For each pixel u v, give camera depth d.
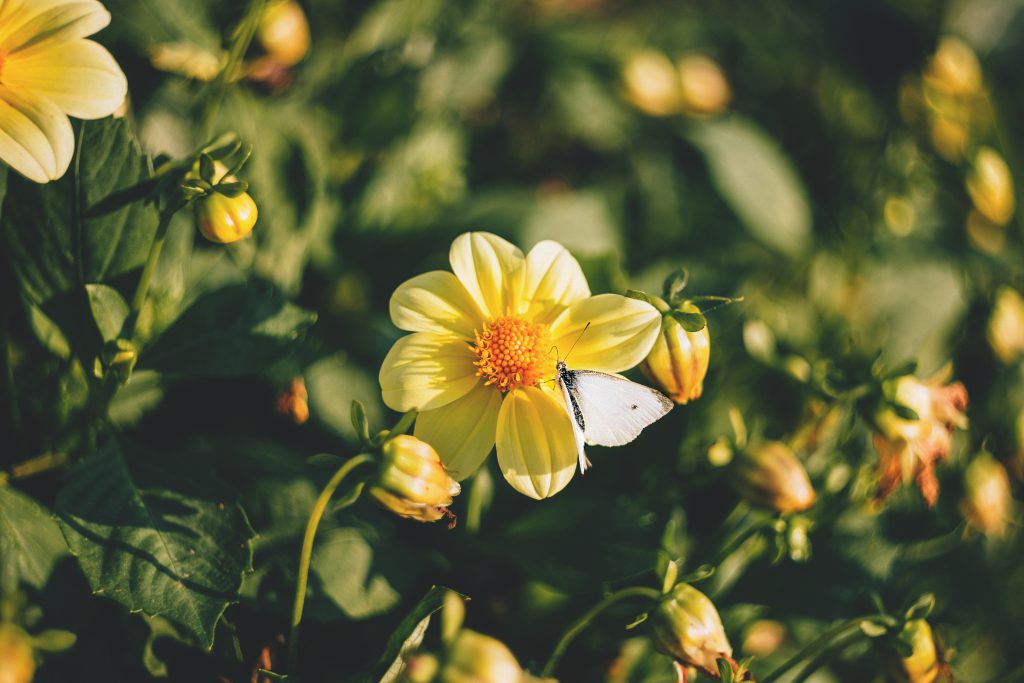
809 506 0.45
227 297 0.43
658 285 0.53
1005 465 0.55
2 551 0.42
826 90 0.69
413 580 0.45
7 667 0.37
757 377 0.53
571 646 0.46
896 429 0.45
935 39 0.70
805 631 0.48
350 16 0.54
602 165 0.62
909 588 0.49
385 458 0.40
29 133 0.40
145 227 0.42
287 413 0.47
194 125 0.48
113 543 0.41
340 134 0.54
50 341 0.43
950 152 0.61
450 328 0.42
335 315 0.52
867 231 0.62
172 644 0.43
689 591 0.42
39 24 0.41
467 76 0.59
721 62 0.70
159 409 0.46
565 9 0.69
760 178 0.62
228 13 0.48
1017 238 0.62
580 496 0.46
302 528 0.44
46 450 0.44
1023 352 0.57
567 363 0.42
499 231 0.54
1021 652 0.54
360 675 0.41
